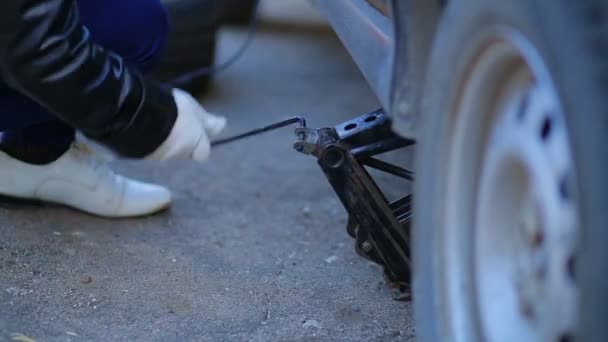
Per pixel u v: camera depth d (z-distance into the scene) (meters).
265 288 2.11
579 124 0.93
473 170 1.27
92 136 1.95
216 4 3.72
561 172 1.03
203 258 2.27
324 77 4.39
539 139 1.09
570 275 1.01
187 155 2.03
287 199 2.77
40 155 2.37
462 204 1.29
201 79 3.83
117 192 2.44
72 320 1.89
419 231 1.37
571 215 1.00
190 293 2.06
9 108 2.17
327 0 2.02
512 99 1.19
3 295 1.97
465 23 1.18
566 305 1.02
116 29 2.22
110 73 1.86
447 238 1.31
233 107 3.75
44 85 1.77
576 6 0.97
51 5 1.72
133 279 2.11
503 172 1.20
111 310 1.95
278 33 5.29
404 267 1.99
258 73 4.37
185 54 3.67
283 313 1.99
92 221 2.43
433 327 1.33
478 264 1.25
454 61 1.23
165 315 1.95
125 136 1.93
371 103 3.95
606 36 0.94
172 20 3.53
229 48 4.85
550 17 0.98
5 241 2.23
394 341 1.88
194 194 2.75
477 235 1.26
